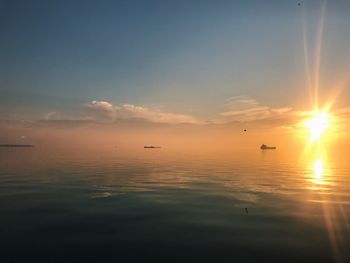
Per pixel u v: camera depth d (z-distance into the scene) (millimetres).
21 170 33375
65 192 19781
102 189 21078
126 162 48812
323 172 34688
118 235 11359
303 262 9117
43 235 11312
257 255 9602
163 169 36219
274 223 13078
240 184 23969
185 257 9414
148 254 9617
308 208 15797
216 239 11008
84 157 63875
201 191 20641
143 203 16719
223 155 81938
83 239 10891
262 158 68125
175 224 12812
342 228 12398
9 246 10211
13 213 14391
